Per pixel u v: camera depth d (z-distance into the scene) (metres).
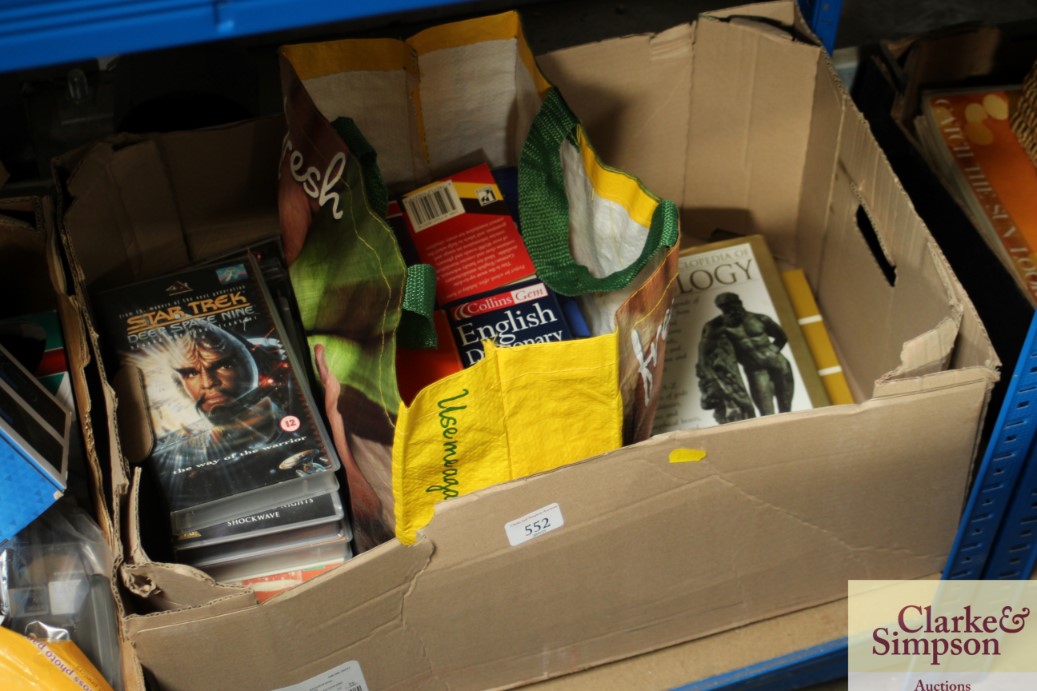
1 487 0.81
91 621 0.87
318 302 0.88
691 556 0.91
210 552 0.87
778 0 1.11
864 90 1.31
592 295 0.94
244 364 0.92
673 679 0.99
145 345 0.93
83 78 1.64
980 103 1.26
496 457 0.81
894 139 1.26
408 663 0.90
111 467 0.82
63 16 0.51
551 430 0.81
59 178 0.98
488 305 0.93
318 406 0.95
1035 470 0.91
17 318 0.97
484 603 0.88
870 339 1.13
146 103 1.31
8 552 0.87
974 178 1.20
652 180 1.27
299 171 0.88
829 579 0.99
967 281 1.14
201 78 1.31
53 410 0.88
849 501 0.91
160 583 0.77
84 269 1.00
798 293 1.23
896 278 1.03
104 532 0.87
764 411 1.12
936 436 0.86
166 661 0.80
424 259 0.98
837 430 0.83
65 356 0.94
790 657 1.00
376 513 0.91
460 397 0.75
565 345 0.74
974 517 0.94
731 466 0.84
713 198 1.29
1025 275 1.11
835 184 1.13
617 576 0.90
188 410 0.89
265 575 0.90
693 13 1.88
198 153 1.02
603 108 1.17
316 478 0.87
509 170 1.08
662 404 1.12
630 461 0.80
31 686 0.79
